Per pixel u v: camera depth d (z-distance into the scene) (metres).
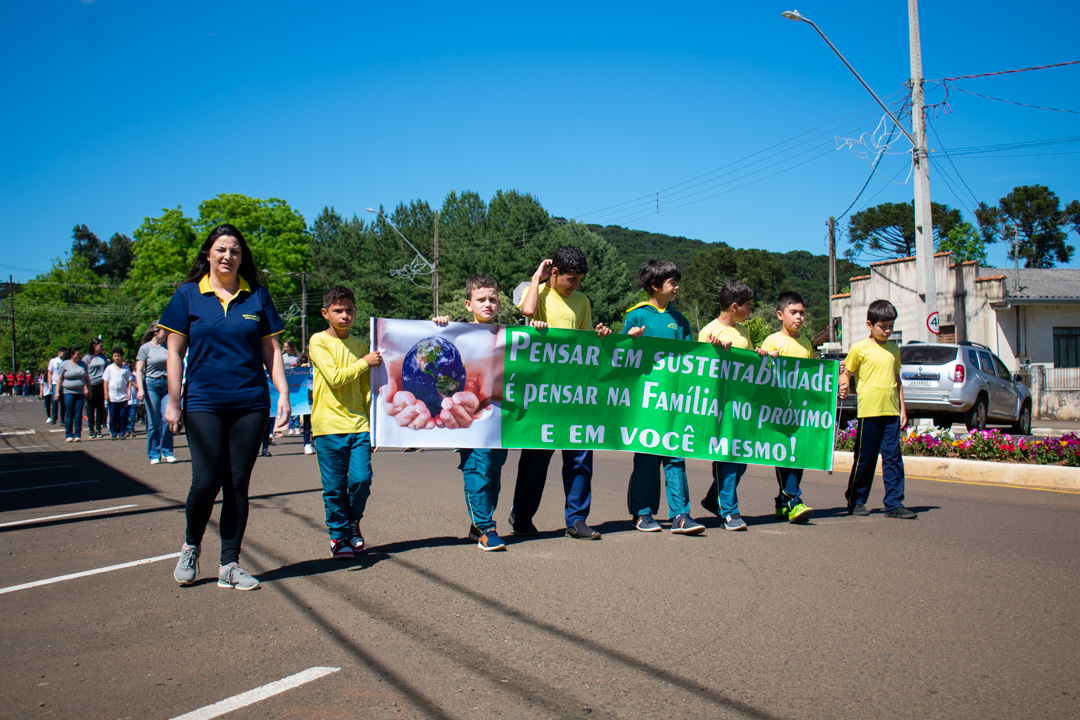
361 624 3.85
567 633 3.72
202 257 4.47
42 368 76.12
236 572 4.50
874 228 62.72
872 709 2.91
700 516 7.06
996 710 2.90
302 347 54.59
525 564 5.00
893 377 6.71
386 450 13.41
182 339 4.38
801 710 2.90
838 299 31.45
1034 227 56.22
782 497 6.57
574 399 5.76
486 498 5.43
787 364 6.44
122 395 16.73
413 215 67.50
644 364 5.95
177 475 9.84
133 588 4.52
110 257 114.12
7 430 20.48
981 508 7.29
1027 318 25.39
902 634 3.71
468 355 5.48
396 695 3.02
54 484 9.14
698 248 146.62
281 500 7.80
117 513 7.09
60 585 4.61
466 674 3.23
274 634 3.71
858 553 5.31
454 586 4.50
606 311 53.44
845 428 11.94
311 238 58.28
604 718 2.82
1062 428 18.33
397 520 6.60
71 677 3.20
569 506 5.86
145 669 3.29
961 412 14.18
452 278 56.12
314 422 5.12
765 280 77.62
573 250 5.82
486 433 5.48
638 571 4.82
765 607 4.11
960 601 4.23
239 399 4.38
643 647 3.53
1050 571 4.86
